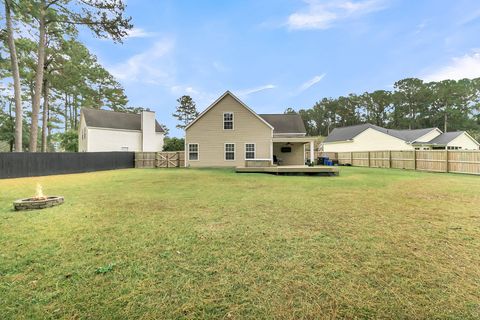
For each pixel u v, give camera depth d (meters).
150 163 19.91
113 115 24.30
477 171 11.60
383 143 26.12
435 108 46.12
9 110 23.19
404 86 49.06
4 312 1.81
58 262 2.59
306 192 6.86
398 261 2.59
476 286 2.12
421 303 1.89
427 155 14.31
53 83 20.66
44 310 1.83
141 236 3.36
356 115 57.12
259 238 3.26
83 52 18.92
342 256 2.71
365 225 3.81
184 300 1.95
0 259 2.65
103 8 14.16
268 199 5.85
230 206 5.12
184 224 3.89
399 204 5.30
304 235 3.37
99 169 16.69
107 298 1.97
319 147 33.97
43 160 13.21
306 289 2.09
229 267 2.47
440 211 4.69
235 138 17.30
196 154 17.56
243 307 1.86
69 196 6.41
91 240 3.22
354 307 1.85
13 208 5.11
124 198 6.07
